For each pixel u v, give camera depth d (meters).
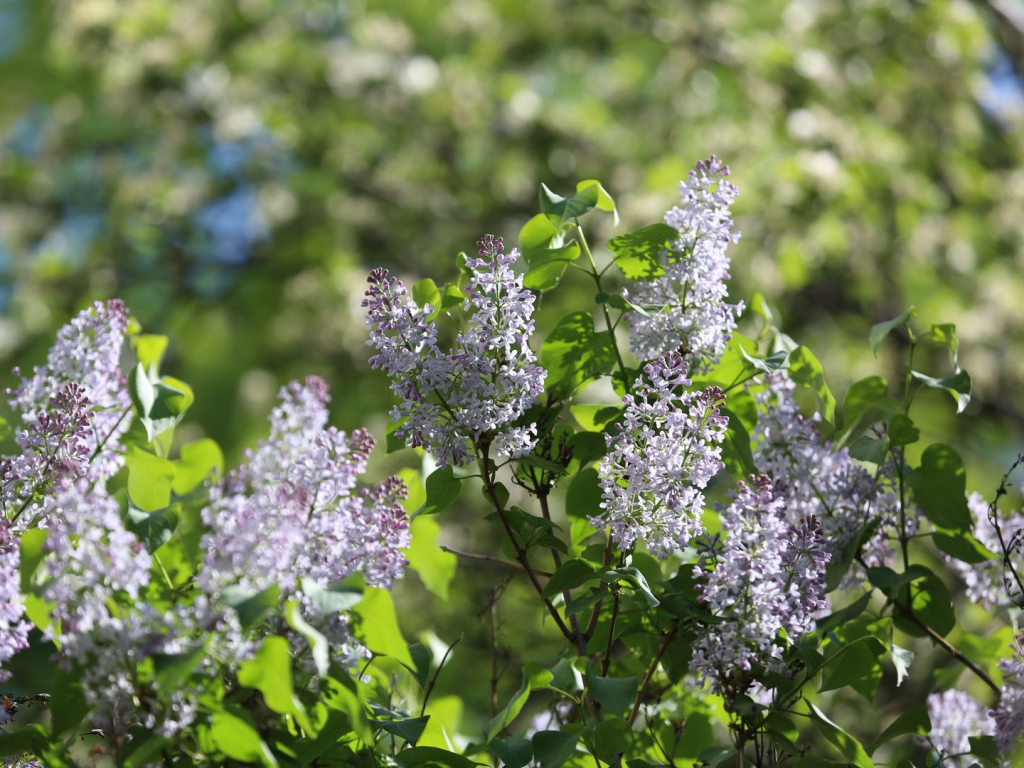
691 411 2.09
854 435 2.27
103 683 1.96
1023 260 8.05
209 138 9.30
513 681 3.38
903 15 8.34
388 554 2.06
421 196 9.03
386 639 2.04
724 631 2.09
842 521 2.24
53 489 2.10
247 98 8.87
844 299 8.22
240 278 9.58
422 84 8.67
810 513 2.23
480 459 2.12
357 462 2.10
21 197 9.62
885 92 8.17
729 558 2.08
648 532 2.08
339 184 9.38
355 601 1.97
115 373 2.18
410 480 2.31
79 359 2.15
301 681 2.02
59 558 1.96
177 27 8.80
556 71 9.30
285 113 9.02
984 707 2.31
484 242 2.10
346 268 8.77
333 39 9.41
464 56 9.30
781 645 2.13
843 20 8.37
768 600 2.08
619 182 8.16
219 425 8.95
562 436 2.21
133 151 9.82
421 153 8.88
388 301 2.08
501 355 2.10
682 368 2.10
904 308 7.83
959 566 2.33
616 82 8.98
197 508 2.14
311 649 2.02
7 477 2.10
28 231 9.51
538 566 2.80
